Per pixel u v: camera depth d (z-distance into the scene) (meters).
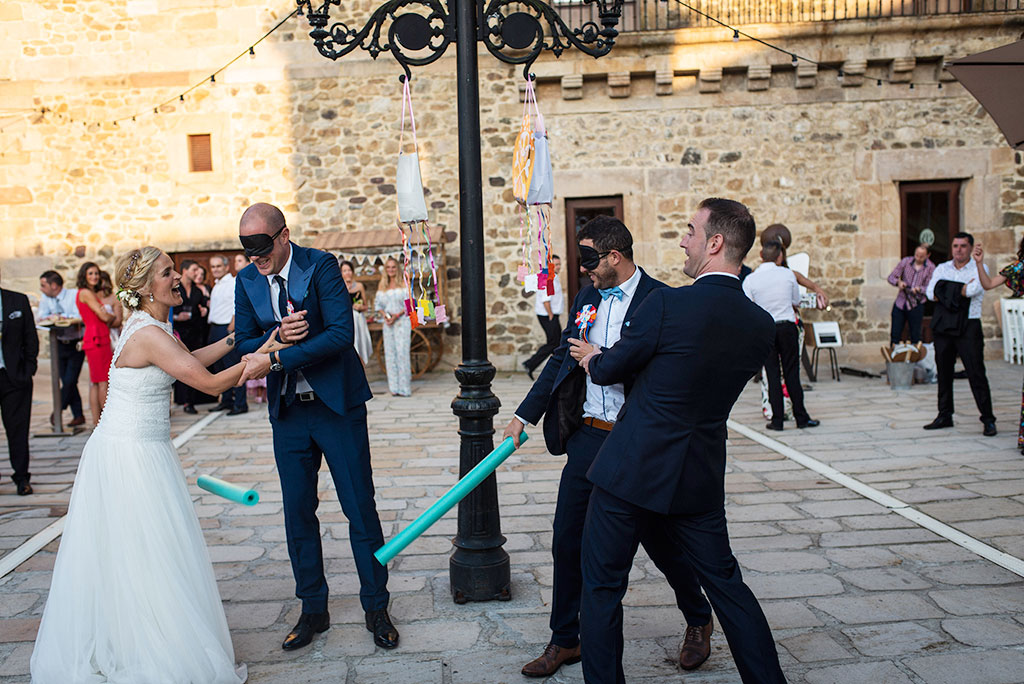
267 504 4.99
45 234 10.59
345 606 3.45
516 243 10.52
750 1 10.09
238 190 10.59
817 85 10.26
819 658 2.84
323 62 10.46
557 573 2.81
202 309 8.70
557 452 2.83
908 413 7.21
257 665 2.93
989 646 2.88
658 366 2.32
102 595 2.65
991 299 10.41
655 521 2.71
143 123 10.50
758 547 3.98
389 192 10.56
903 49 10.02
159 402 2.79
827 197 10.37
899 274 9.45
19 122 10.48
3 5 10.38
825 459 5.71
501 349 10.62
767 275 6.71
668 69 10.10
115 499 2.66
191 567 2.72
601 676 2.31
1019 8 10.04
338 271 3.07
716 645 3.01
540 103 10.38
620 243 2.72
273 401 3.05
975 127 10.27
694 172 10.38
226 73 10.48
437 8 3.29
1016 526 4.12
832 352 9.55
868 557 3.79
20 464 5.28
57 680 2.61
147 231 10.61
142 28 10.45
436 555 4.05
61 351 7.62
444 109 10.48
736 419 7.37
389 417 7.88
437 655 2.97
